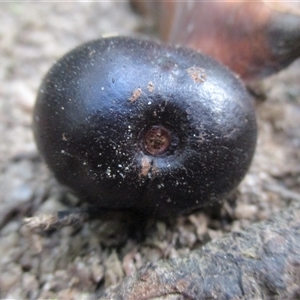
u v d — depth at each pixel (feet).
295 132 0.15
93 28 0.20
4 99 0.16
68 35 0.19
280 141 0.15
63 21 0.20
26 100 0.15
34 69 0.17
